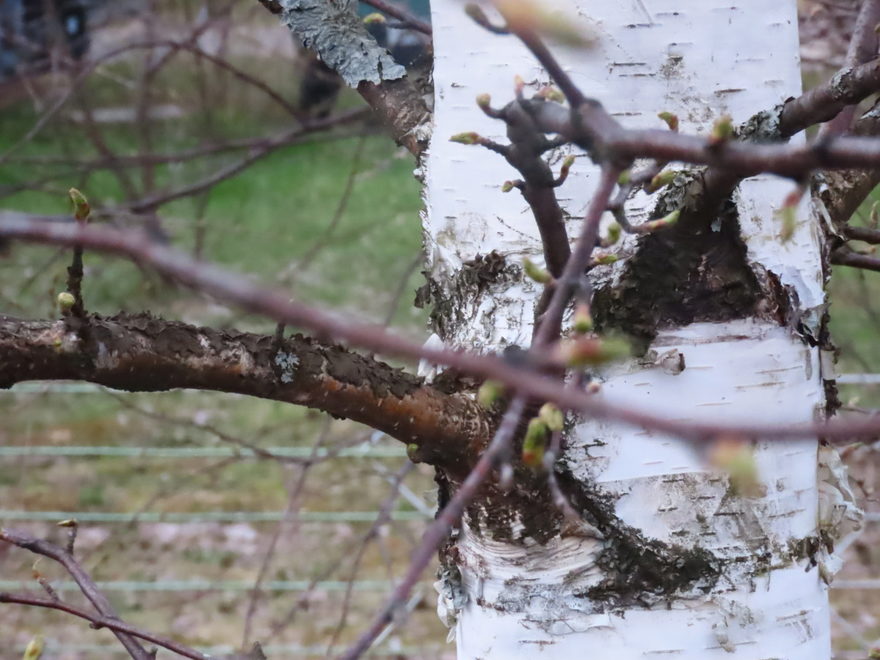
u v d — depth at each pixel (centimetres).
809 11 260
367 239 621
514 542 129
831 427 98
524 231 130
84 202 112
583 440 128
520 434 126
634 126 129
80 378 119
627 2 128
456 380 128
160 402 522
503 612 130
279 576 397
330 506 439
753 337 128
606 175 105
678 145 104
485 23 103
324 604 382
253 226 625
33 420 516
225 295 97
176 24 378
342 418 125
